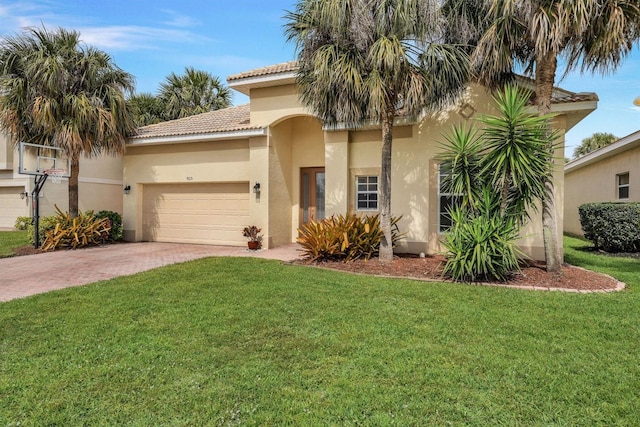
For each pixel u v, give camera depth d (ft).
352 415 10.70
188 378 12.84
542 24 24.40
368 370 13.26
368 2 28.30
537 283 25.85
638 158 49.44
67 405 11.32
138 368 13.57
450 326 17.47
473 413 10.76
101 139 46.78
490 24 28.89
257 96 45.24
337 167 41.24
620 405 11.07
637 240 39.99
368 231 34.22
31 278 29.30
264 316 18.95
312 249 34.30
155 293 23.56
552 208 28.45
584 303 21.01
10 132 45.57
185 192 51.42
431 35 28.78
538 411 10.84
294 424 10.35
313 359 14.17
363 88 28.81
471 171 28.35
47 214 61.31
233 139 47.16
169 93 88.12
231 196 49.01
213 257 37.47
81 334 16.80
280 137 47.06
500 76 31.42
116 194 68.59
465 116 36.70
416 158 38.81
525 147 25.39
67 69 44.55
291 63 44.83
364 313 19.39
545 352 14.65
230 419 10.60
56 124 43.75
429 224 38.34
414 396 11.62
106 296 22.98
